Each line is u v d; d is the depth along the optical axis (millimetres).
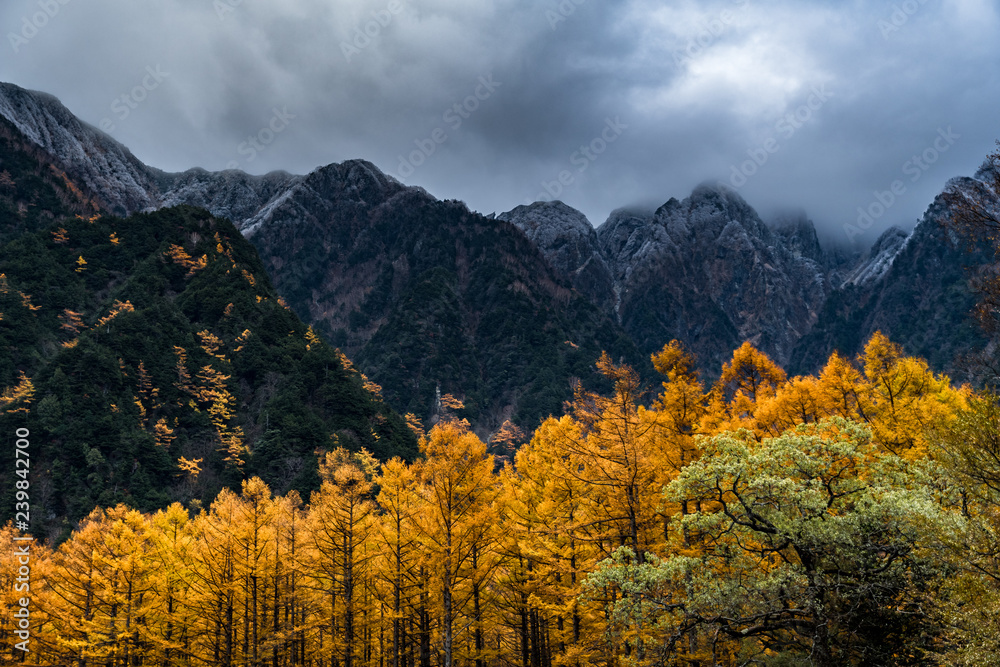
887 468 17031
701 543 18891
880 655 14203
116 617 26250
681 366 27172
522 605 24500
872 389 24938
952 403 23297
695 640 17406
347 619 25281
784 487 15742
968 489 13609
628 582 16016
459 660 26297
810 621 14914
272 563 25781
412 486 25156
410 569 24219
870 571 14555
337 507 26234
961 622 12242
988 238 16641
